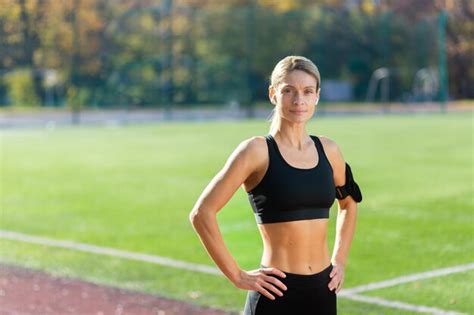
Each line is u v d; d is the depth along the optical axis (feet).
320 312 14.19
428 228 38.45
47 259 34.40
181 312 26.04
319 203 14.10
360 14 141.69
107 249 36.22
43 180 60.08
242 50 133.69
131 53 129.70
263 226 14.17
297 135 14.26
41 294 28.48
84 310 26.35
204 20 136.36
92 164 69.21
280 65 14.28
